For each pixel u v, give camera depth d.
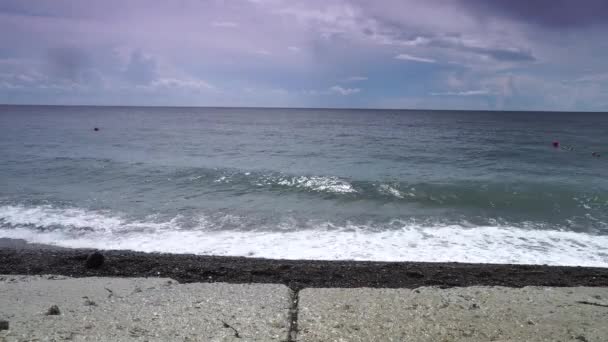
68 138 34.97
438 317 4.43
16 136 36.62
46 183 15.77
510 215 12.12
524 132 49.47
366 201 13.57
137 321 4.21
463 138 39.34
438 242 9.62
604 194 14.58
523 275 7.07
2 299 4.95
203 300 4.94
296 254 8.77
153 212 11.91
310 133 45.09
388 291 5.37
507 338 3.95
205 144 31.25
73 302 4.85
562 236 10.16
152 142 32.31
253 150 27.53
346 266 7.45
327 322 4.26
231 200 13.47
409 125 64.00
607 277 7.02
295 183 15.98
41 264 7.38
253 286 5.57
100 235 9.92
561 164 22.78
